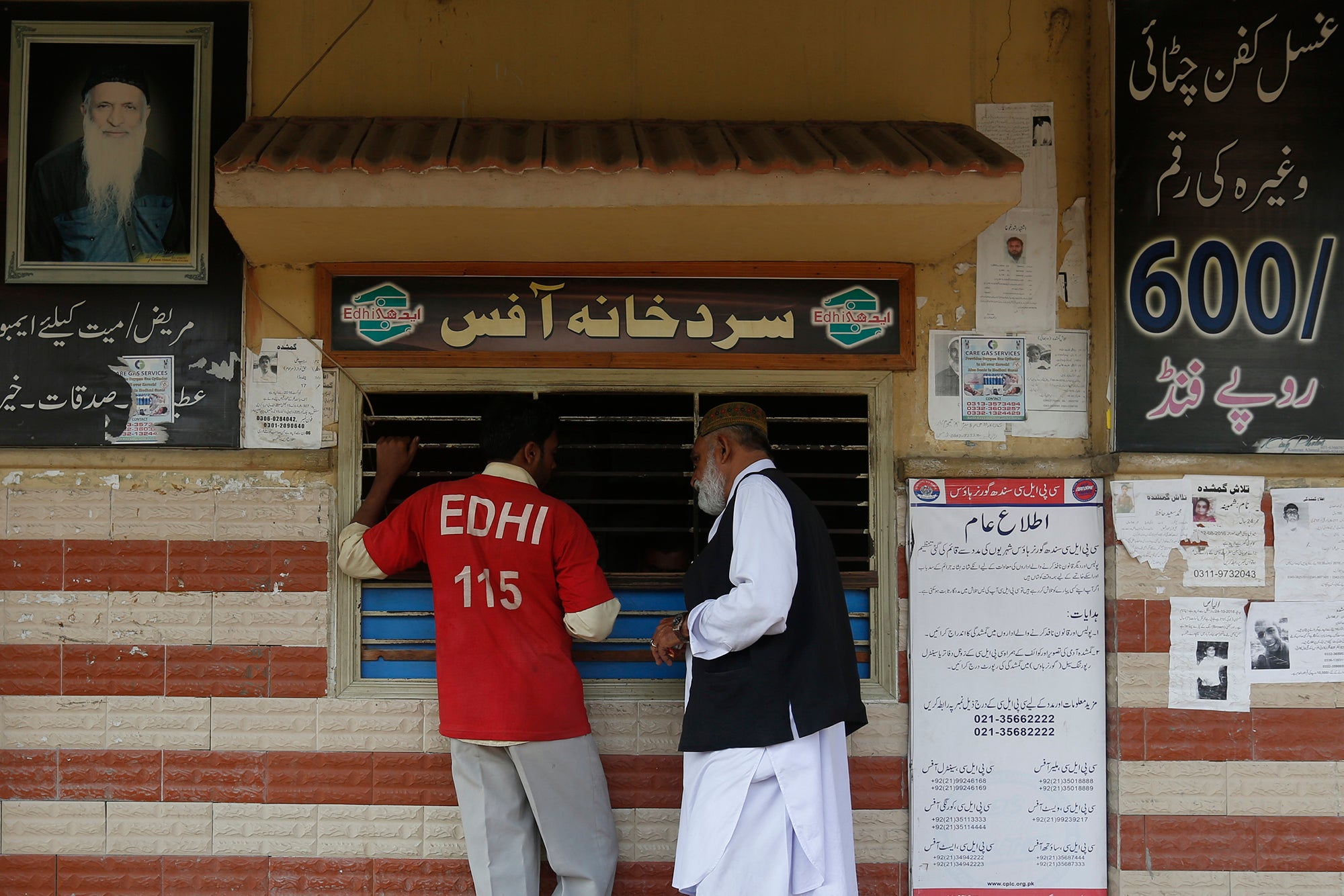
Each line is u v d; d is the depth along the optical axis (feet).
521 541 9.29
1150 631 10.21
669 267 10.46
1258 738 10.18
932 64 10.80
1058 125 10.76
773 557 8.18
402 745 10.29
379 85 10.64
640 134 9.74
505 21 10.73
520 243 9.80
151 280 10.38
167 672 10.28
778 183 8.73
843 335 10.51
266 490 10.36
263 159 8.63
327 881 10.25
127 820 10.24
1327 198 10.25
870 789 10.36
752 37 10.81
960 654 10.36
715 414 9.46
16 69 10.38
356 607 10.33
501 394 10.75
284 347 10.41
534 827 9.55
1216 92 10.30
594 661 10.43
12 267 10.34
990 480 10.44
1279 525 10.24
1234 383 10.21
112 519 10.32
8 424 10.31
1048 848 10.28
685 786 8.73
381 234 9.48
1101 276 10.44
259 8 10.59
